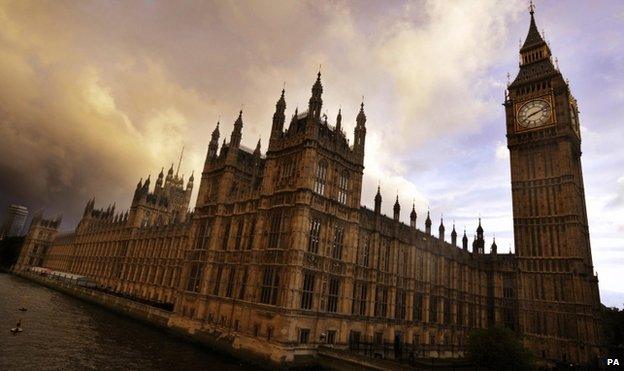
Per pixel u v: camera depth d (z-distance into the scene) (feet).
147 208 411.13
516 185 247.09
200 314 177.99
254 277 157.28
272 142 174.91
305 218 147.13
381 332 174.60
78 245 541.34
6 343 140.36
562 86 242.58
